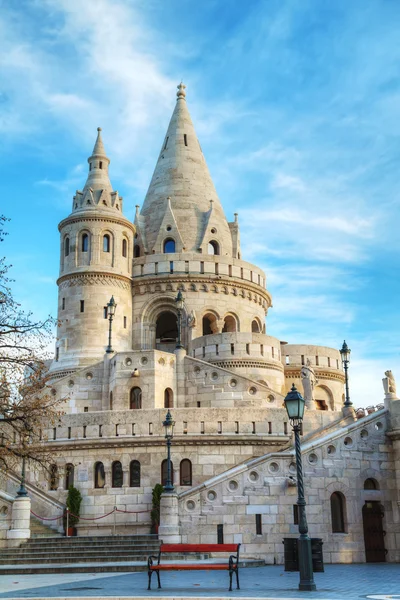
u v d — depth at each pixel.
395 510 40.44
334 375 67.50
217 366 56.47
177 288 66.44
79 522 45.47
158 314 66.75
